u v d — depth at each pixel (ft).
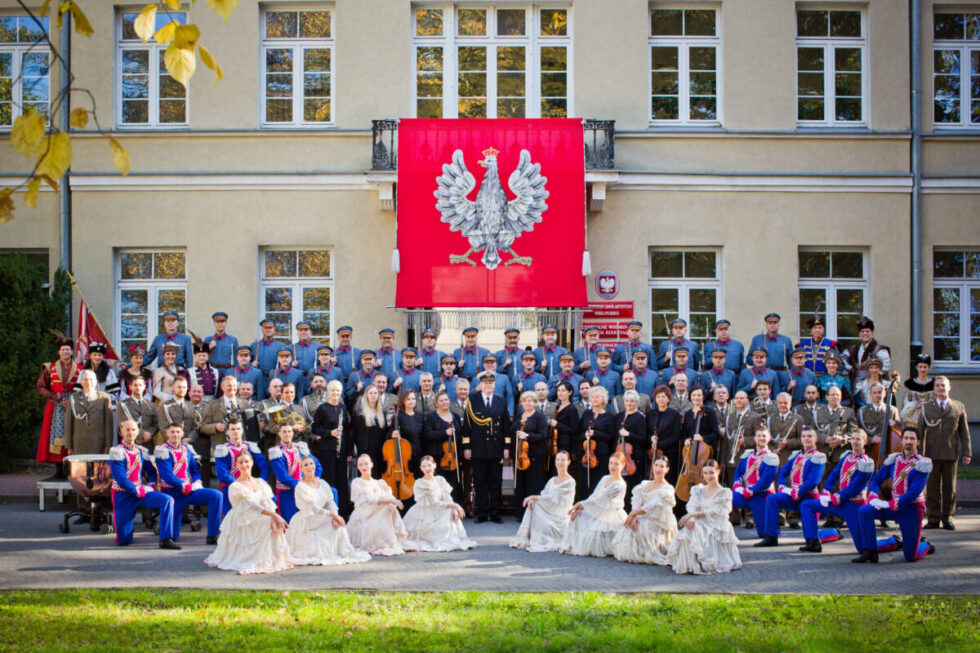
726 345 49.34
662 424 41.27
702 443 40.06
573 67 57.06
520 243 53.06
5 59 57.88
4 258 52.37
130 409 41.37
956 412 40.14
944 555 34.53
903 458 33.55
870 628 24.02
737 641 22.76
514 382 45.96
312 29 57.31
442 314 53.11
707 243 56.34
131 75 57.41
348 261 55.93
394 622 24.18
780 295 56.34
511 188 53.31
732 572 31.68
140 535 38.32
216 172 55.98
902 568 32.27
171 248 56.75
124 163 15.55
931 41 57.72
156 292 56.75
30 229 56.54
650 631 23.41
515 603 26.32
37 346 51.80
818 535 36.65
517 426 41.57
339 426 40.91
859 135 56.70
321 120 57.26
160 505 35.40
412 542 35.94
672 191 56.34
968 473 52.44
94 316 53.72
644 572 31.65
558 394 42.24
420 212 53.16
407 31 56.54
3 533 38.04
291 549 33.19
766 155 56.80
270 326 49.85
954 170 57.31
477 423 41.47
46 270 55.93
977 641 23.00
